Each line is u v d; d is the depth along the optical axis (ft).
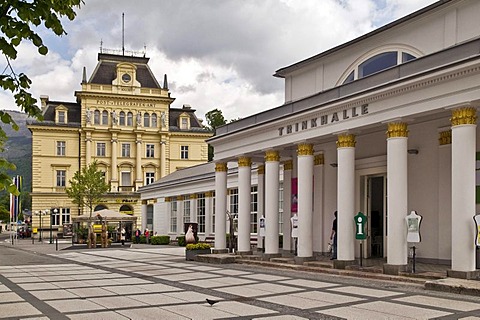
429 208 59.57
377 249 69.26
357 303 37.27
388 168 52.75
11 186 16.35
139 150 232.32
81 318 32.50
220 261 74.79
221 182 85.87
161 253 103.86
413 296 40.19
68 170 227.40
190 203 142.72
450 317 31.60
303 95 79.61
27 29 15.92
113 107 230.68
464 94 45.78
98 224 159.43
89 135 227.20
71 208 225.97
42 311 35.19
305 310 34.68
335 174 74.28
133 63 235.40
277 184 73.31
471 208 45.52
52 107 231.71
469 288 40.42
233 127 82.48
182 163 241.55
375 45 67.31
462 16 56.65
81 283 51.78
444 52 48.55
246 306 36.50
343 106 58.65
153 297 41.39
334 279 52.49
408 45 62.69
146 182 234.38
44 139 225.56
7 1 15.71
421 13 59.77
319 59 75.56
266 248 72.90
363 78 57.41
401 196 51.62
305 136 65.10
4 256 100.73
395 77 53.42
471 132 45.96
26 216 268.62
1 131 17.07
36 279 56.13
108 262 80.74
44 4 15.99
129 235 156.76
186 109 252.62
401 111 51.65
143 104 234.38
